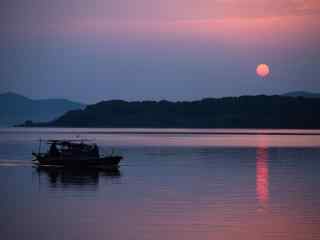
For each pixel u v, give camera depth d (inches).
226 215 3371.1
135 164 6766.7
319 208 3602.4
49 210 3535.9
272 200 3895.2
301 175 5497.1
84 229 3029.0
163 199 3946.9
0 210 3538.4
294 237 2876.5
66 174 5674.2
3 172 5885.8
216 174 5575.8
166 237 2859.3
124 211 3491.6
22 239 2837.1
